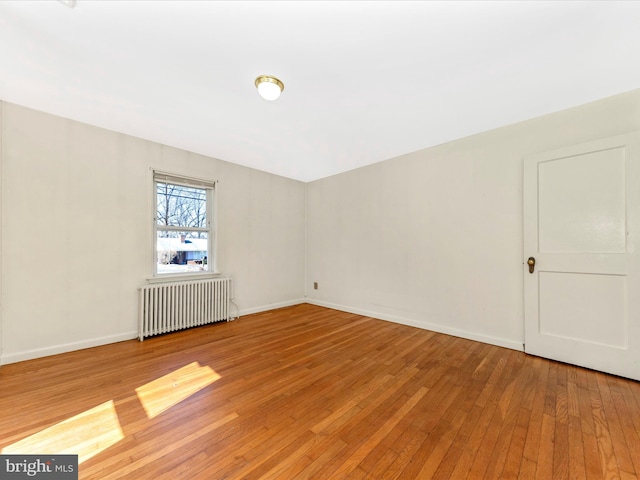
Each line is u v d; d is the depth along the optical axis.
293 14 1.45
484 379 2.11
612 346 2.16
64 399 1.80
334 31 1.57
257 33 1.59
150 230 3.14
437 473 1.24
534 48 1.71
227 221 3.86
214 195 3.73
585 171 2.28
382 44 1.67
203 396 1.86
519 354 2.59
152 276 3.17
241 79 2.04
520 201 2.69
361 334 3.18
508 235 2.76
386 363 2.40
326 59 1.82
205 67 1.91
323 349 2.72
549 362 2.41
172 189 3.40
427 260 3.37
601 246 2.21
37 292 2.45
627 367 2.09
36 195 2.45
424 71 1.94
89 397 1.83
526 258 2.60
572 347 2.34
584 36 1.61
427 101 2.35
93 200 2.75
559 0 1.36
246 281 4.09
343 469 1.26
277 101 2.34
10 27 1.54
